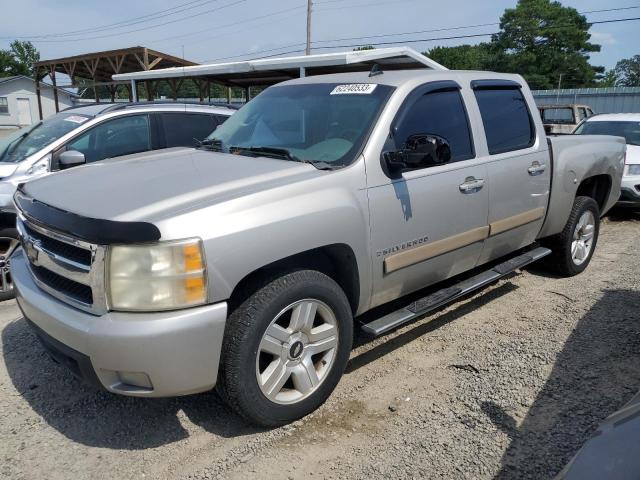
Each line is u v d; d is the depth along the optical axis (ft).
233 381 9.34
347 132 11.72
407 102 12.24
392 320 11.66
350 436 10.05
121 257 8.38
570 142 17.49
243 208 9.16
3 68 279.28
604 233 25.90
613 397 11.10
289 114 13.20
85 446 9.89
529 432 10.05
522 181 14.99
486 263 16.20
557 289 17.46
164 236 8.34
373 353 13.25
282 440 9.96
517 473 9.00
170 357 8.49
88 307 8.77
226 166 11.05
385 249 11.40
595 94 111.45
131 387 8.80
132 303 8.45
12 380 12.12
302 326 10.11
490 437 9.91
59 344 9.11
